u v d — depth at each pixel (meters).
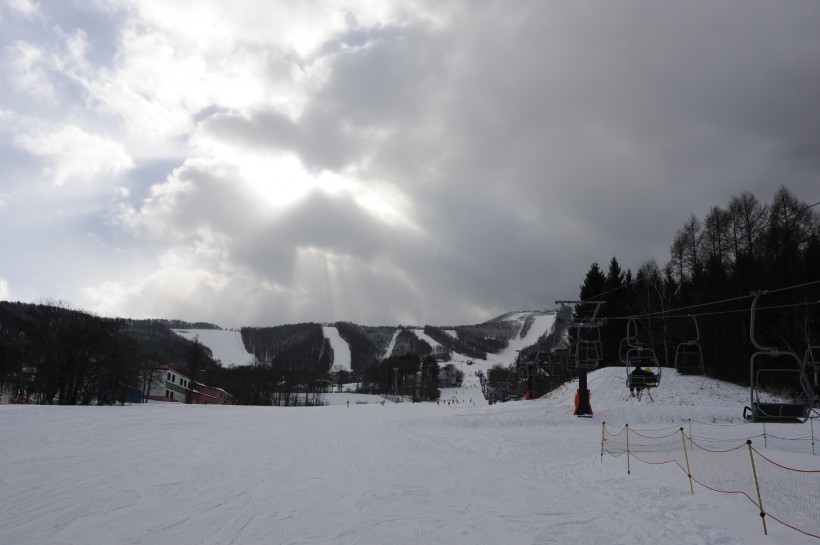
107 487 14.46
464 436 30.27
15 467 16.56
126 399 88.00
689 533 10.89
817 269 45.38
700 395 42.66
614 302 67.31
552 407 41.50
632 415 36.91
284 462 19.72
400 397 147.62
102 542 10.13
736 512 12.11
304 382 146.62
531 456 22.88
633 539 10.72
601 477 17.14
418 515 12.61
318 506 13.23
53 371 62.38
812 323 42.91
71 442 22.02
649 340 58.69
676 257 64.00
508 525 11.84
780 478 15.14
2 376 68.31
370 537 10.84
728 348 49.84
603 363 65.12
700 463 18.05
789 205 51.28
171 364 109.31
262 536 10.70
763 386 45.50
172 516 11.97
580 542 10.62
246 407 55.31
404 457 22.16
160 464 18.17
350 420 38.84
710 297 53.12
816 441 25.30
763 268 50.78
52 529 10.82
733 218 56.06
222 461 19.34
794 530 10.78
